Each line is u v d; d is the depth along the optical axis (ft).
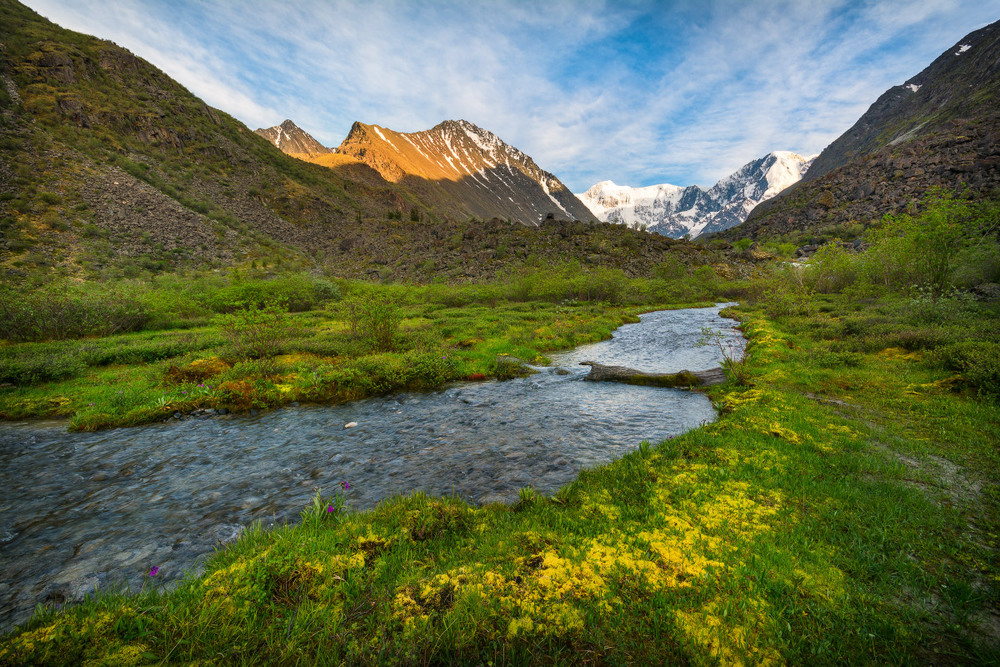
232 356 44.34
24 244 197.06
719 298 201.87
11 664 8.21
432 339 59.00
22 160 264.93
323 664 8.23
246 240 324.60
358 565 11.39
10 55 370.73
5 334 62.54
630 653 8.29
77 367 42.96
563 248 305.73
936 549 11.43
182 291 116.98
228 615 9.50
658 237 362.33
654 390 37.35
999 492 14.65
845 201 422.00
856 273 108.47
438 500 15.70
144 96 468.34
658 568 10.69
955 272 70.38
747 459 18.24
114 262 212.23
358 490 18.65
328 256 384.68
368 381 38.27
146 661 8.33
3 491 19.21
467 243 337.52
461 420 29.55
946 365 31.60
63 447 25.11
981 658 7.83
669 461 18.66
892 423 22.44
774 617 8.99
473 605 9.45
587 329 81.25
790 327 66.54
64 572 12.89
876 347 41.68
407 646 8.51
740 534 12.26
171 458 23.18
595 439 24.75
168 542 14.60
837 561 10.89
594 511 14.32
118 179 304.09
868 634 8.37
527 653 8.32
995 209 64.34
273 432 27.66
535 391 37.81
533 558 11.35
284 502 17.67
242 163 497.05
